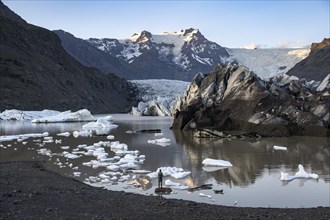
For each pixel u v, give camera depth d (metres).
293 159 35.12
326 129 55.22
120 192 21.52
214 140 51.50
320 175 28.02
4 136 55.41
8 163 31.84
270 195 22.69
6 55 140.38
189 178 27.34
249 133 55.25
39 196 19.48
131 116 134.88
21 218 15.64
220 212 17.33
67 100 143.00
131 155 36.56
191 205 18.50
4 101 120.00
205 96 71.69
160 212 16.98
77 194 20.23
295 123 58.12
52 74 155.88
